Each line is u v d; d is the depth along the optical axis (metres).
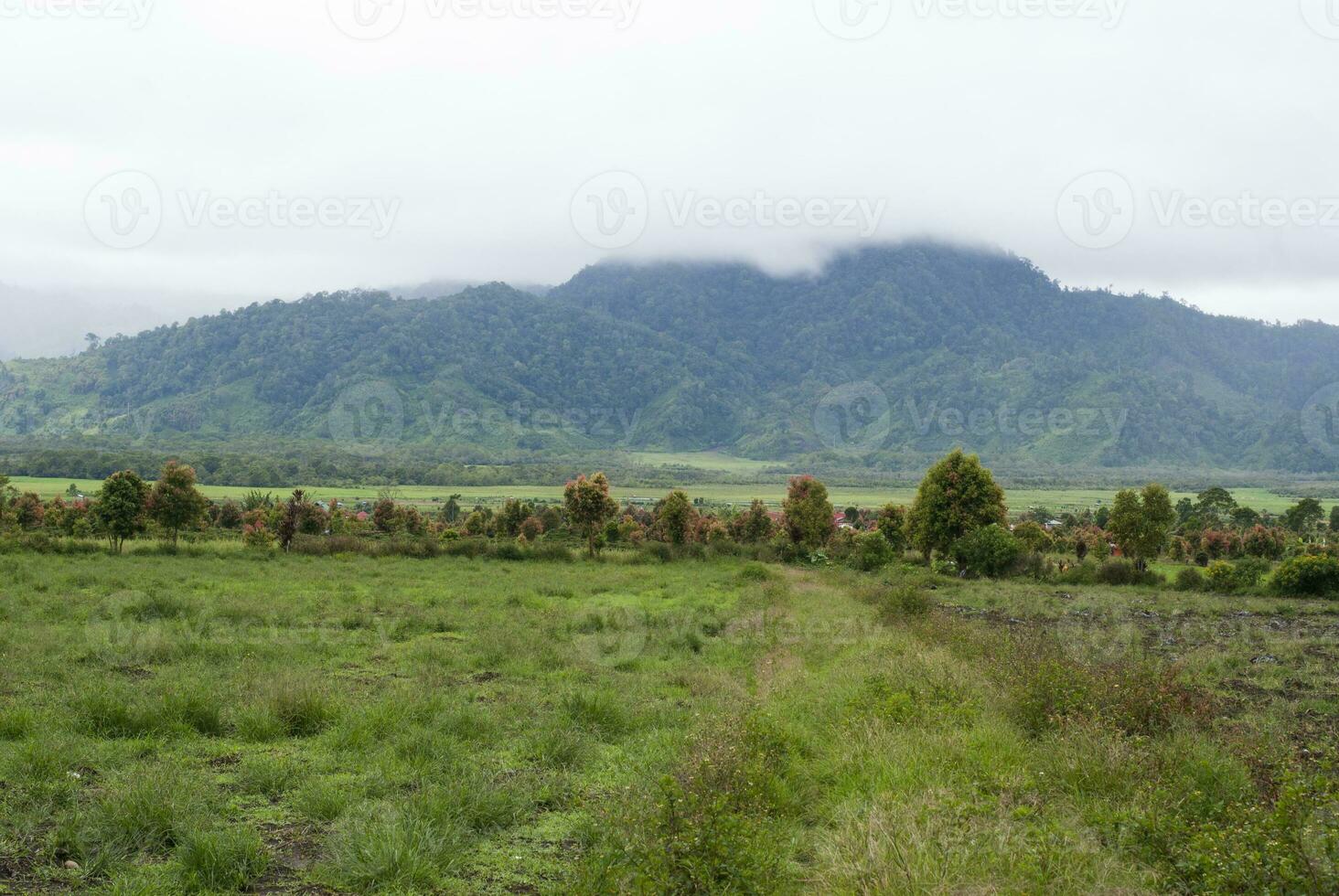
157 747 8.66
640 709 10.97
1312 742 10.15
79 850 6.05
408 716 9.99
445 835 6.45
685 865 5.20
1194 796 6.95
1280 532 60.97
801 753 9.12
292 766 8.18
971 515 41.53
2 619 16.23
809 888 5.73
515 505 63.03
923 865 5.55
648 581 30.78
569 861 6.33
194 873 5.71
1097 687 10.20
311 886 5.89
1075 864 5.70
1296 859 5.12
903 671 12.05
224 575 27.31
